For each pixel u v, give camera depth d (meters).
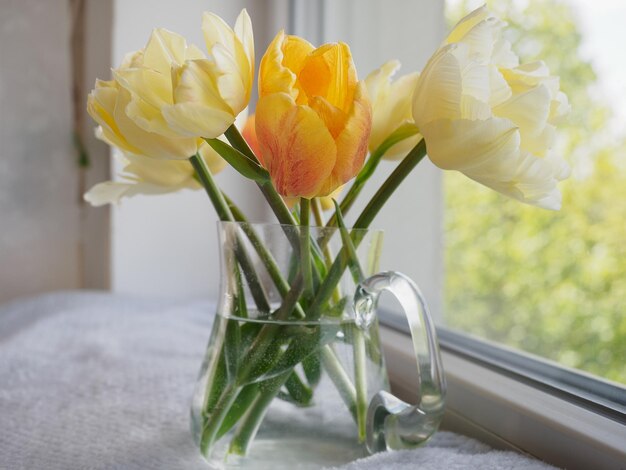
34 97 1.33
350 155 0.35
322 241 0.41
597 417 0.44
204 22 0.36
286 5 1.19
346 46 0.36
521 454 0.46
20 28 1.32
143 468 0.46
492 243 1.00
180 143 0.38
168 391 0.63
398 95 0.42
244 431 0.42
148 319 0.96
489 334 1.00
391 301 0.89
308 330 0.41
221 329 0.43
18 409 0.59
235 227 0.42
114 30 1.20
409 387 0.61
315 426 0.42
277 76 0.35
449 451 0.45
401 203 0.96
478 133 0.35
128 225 1.25
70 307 1.02
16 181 1.34
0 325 0.99
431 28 0.95
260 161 0.43
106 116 0.38
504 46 0.39
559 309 0.84
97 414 0.57
